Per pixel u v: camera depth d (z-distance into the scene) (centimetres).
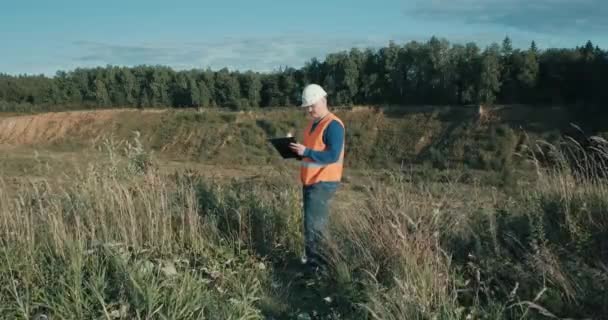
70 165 723
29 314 451
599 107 4375
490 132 4497
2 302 460
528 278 488
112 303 448
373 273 522
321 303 513
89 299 454
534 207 602
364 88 5728
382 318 429
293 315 488
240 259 609
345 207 676
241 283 533
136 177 709
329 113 586
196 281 498
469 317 440
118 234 601
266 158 5006
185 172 820
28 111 6981
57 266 510
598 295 455
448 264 500
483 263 518
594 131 4112
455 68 5231
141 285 462
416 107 5338
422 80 5456
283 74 6206
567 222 564
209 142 5503
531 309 451
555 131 4266
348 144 5031
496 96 4962
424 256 504
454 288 470
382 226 562
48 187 644
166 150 5550
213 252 611
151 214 639
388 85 5622
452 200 662
